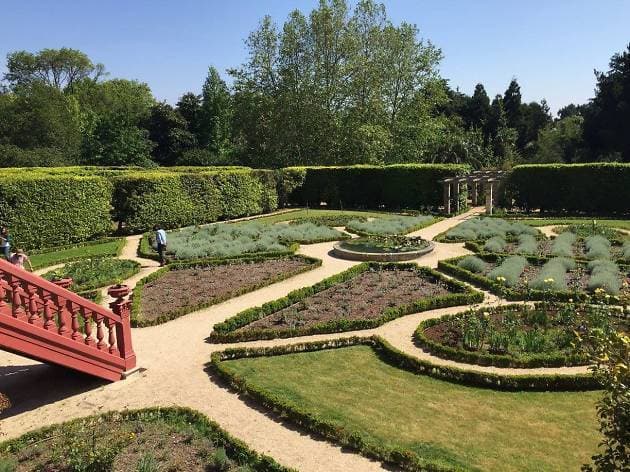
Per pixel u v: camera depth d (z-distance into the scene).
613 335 4.54
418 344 10.04
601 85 46.66
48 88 60.22
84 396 8.43
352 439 6.73
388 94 45.00
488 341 9.75
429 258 17.95
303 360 9.56
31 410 8.06
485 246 18.59
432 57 44.72
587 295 11.59
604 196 29.17
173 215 26.67
